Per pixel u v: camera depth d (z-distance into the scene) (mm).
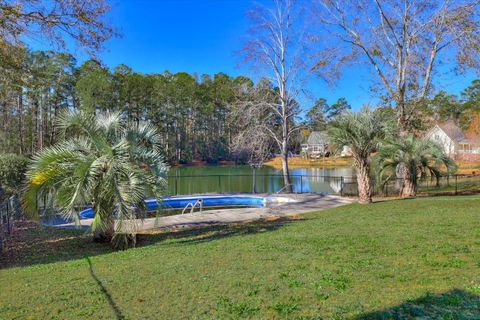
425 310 2805
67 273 4879
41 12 7578
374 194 15812
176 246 6863
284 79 18656
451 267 4012
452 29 14586
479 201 10758
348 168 40938
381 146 13297
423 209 9727
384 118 12695
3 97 10836
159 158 7633
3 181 10031
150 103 47812
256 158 18906
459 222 7156
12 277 4840
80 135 7668
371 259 4598
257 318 2963
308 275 4043
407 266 4156
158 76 50188
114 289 3973
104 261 5613
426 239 5648
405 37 16203
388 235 6203
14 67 9203
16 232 8812
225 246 6285
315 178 29547
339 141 12414
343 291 3438
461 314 2684
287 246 5820
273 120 19203
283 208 12688
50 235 8484
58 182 6777
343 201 14234
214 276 4254
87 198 6691
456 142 37375
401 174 16047
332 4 17141
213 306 3289
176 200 14680
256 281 3945
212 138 55375
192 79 53625
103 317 3184
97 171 6855
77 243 7629
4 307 3549
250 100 19250
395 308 2879
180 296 3619
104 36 8422
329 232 6965
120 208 6691
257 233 7809
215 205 15453
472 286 3295
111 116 8086
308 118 19062
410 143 14695
